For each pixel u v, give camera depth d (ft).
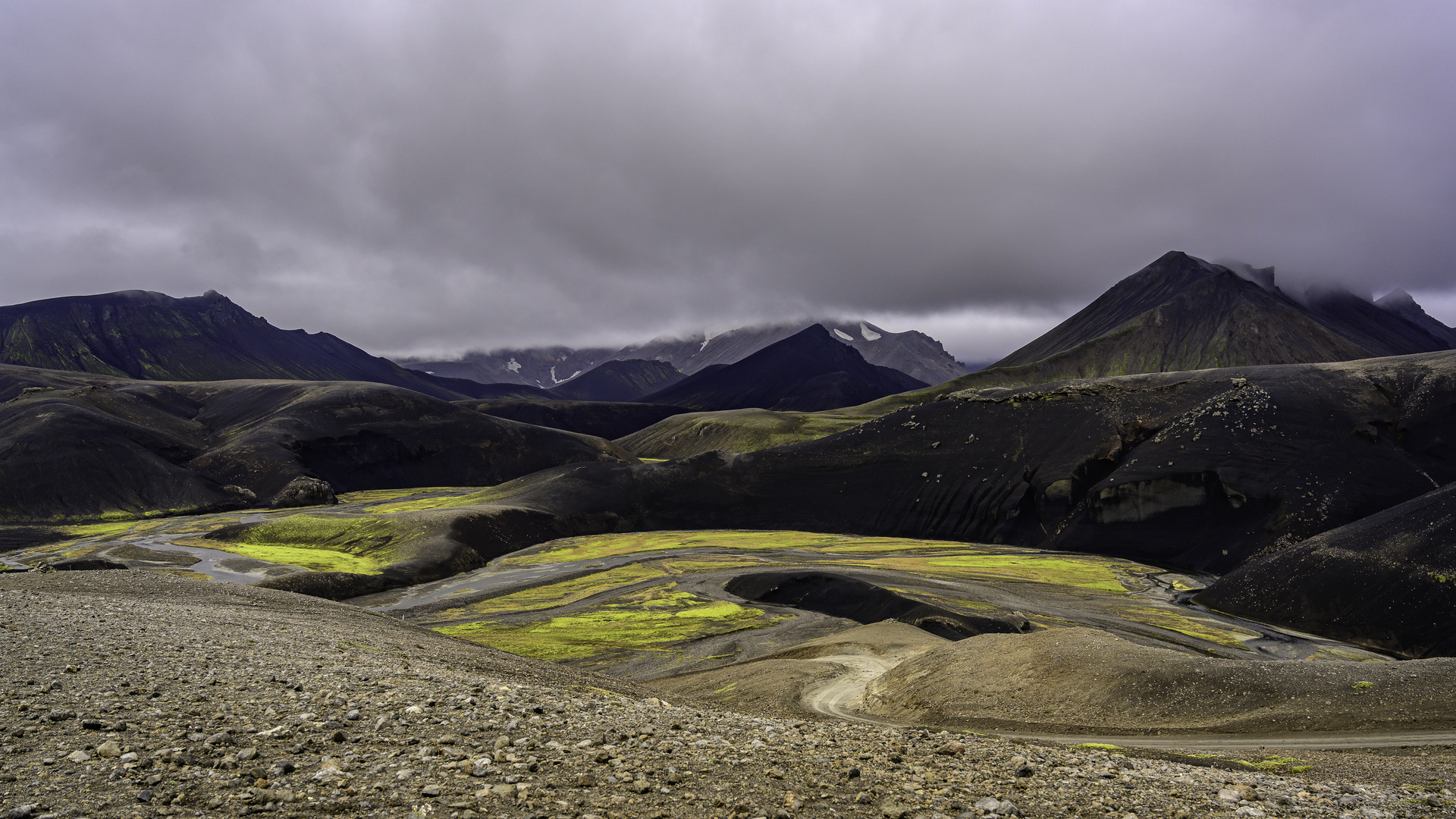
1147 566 485.15
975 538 614.34
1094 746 90.63
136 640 77.82
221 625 104.42
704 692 169.58
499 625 331.57
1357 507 460.96
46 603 100.53
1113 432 615.98
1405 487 473.67
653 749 52.80
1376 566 321.52
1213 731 108.58
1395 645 290.35
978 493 643.04
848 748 59.06
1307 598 331.16
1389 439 519.19
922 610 299.17
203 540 564.30
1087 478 593.83
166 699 53.57
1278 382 602.85
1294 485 488.44
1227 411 577.84
